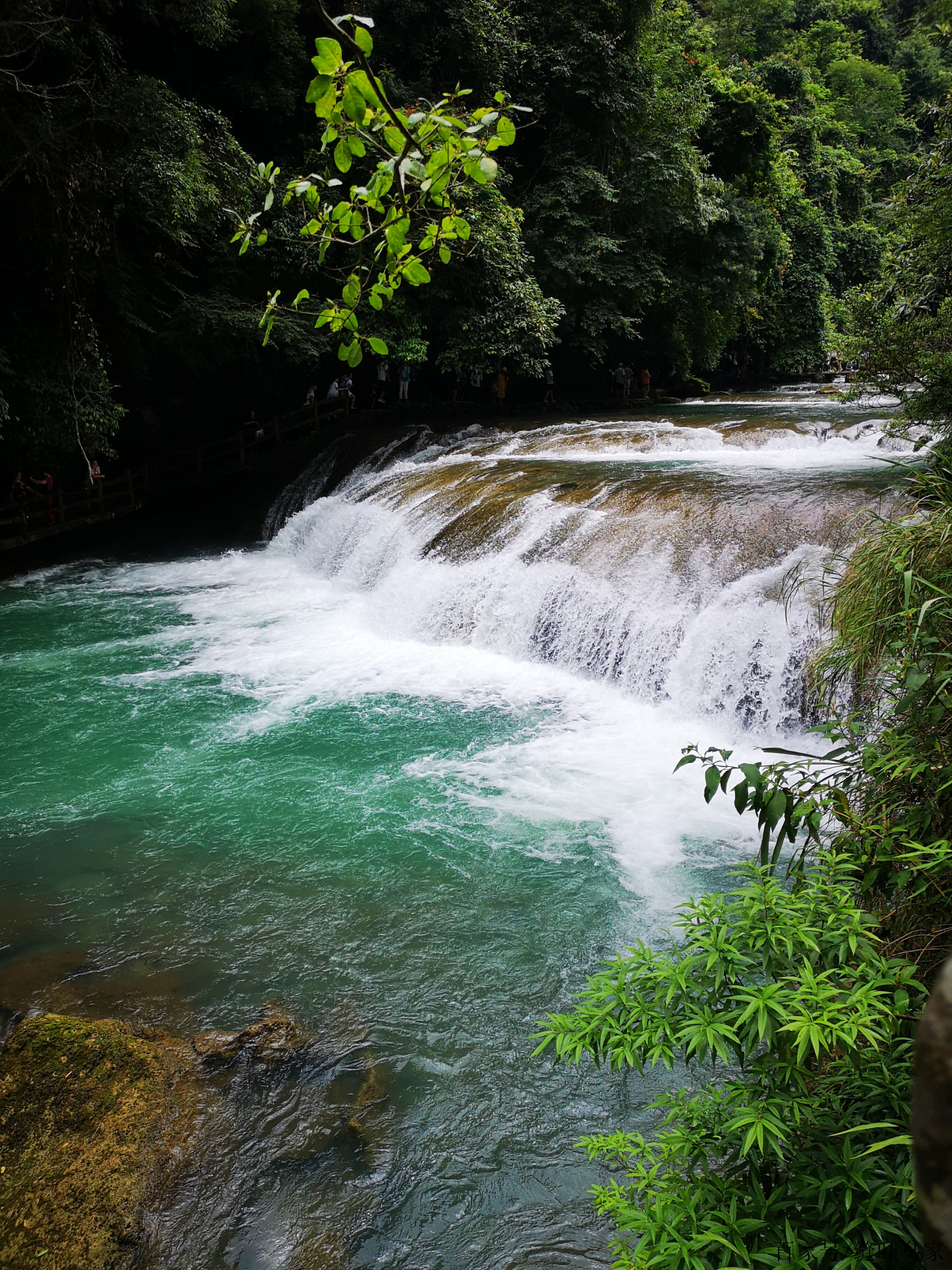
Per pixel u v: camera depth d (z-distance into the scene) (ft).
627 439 58.70
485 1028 16.30
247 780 26.37
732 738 27.94
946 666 11.82
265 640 39.63
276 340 62.44
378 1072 15.23
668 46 85.56
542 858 21.80
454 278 69.97
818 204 135.44
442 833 23.09
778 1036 8.73
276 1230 12.48
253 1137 13.93
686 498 36.60
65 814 24.62
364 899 20.38
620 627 32.17
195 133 46.85
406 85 71.67
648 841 22.40
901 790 11.44
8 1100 14.34
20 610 45.47
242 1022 16.46
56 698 33.14
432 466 55.88
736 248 91.81
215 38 54.13
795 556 30.14
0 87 41.09
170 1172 13.26
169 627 42.06
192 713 31.40
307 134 71.61
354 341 9.85
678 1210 8.29
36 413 49.16
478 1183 13.14
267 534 61.00
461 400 83.25
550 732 29.09
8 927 19.47
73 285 49.39
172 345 62.90
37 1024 15.69
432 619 38.55
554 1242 12.17
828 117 157.99
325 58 7.79
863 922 9.19
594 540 35.73
